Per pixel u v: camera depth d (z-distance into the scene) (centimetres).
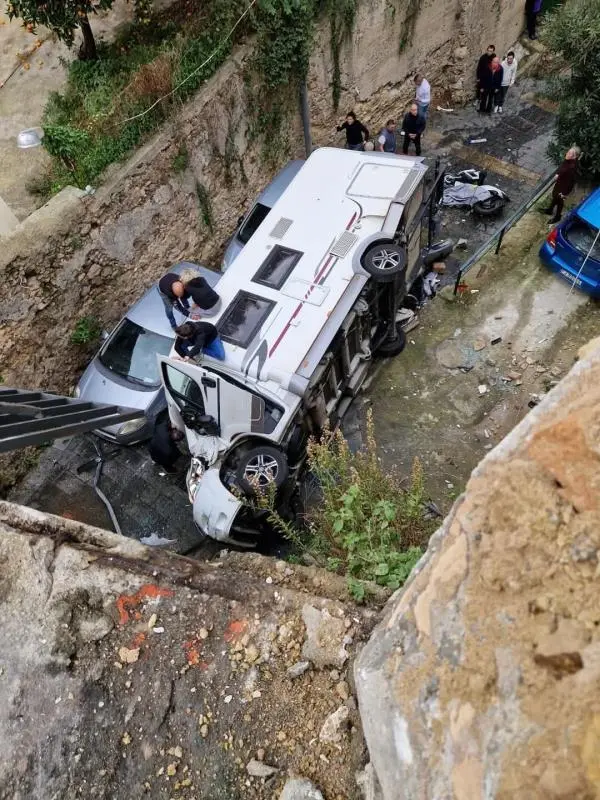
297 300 734
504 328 923
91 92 912
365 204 789
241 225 977
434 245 1002
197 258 1044
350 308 730
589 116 1016
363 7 1044
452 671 212
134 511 821
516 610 202
